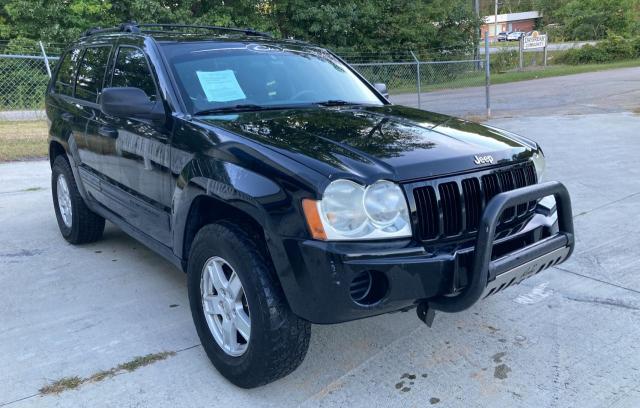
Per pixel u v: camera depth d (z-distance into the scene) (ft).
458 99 66.69
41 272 15.57
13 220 20.49
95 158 15.02
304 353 9.70
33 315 13.03
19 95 57.82
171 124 11.61
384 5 94.12
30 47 67.05
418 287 8.82
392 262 8.61
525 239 10.26
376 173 8.85
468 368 10.86
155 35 13.75
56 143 17.92
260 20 84.07
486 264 8.91
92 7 70.33
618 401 9.73
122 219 14.35
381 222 8.82
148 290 14.42
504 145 10.96
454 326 12.50
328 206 8.53
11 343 11.78
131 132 12.97
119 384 10.36
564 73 99.96
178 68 12.52
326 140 9.95
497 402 9.80
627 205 21.17
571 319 12.71
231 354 10.18
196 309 10.82
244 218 10.09
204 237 10.13
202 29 16.38
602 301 13.55
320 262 8.46
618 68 107.34
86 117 15.43
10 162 31.27
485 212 8.98
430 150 9.89
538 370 10.74
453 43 97.81
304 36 88.94
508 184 10.50
